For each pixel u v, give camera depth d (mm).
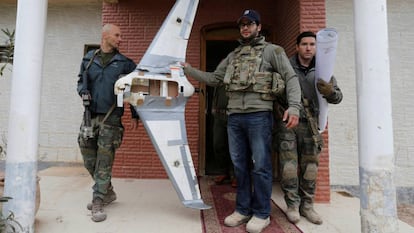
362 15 2314
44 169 5336
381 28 2279
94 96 2850
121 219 2818
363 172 2289
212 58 5648
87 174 4824
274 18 4785
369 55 2277
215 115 4203
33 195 2361
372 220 2225
